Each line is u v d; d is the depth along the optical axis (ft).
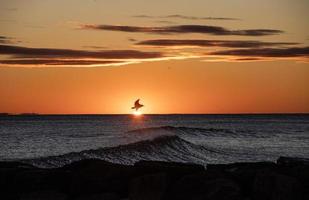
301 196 57.16
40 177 61.21
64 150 201.67
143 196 57.67
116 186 60.75
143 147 176.86
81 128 428.15
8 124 558.15
